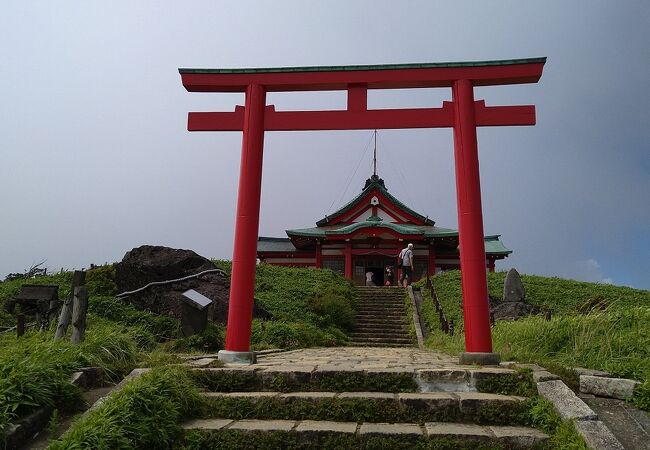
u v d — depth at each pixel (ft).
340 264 115.55
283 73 27.45
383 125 26.89
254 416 17.61
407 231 109.40
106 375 20.42
